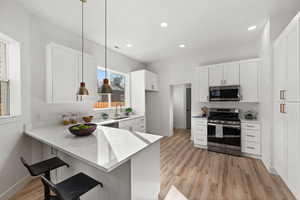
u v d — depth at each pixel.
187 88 6.25
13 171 1.94
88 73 2.85
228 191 1.92
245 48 3.63
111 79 4.11
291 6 2.10
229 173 2.39
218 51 4.00
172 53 4.27
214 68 3.69
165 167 2.63
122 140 1.63
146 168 1.50
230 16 2.37
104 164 1.02
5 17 1.82
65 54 2.47
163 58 4.77
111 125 3.23
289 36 1.81
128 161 1.24
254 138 3.03
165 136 4.98
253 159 2.96
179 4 2.05
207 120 3.57
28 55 2.17
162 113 5.08
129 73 4.65
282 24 2.31
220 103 3.95
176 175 2.34
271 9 2.18
